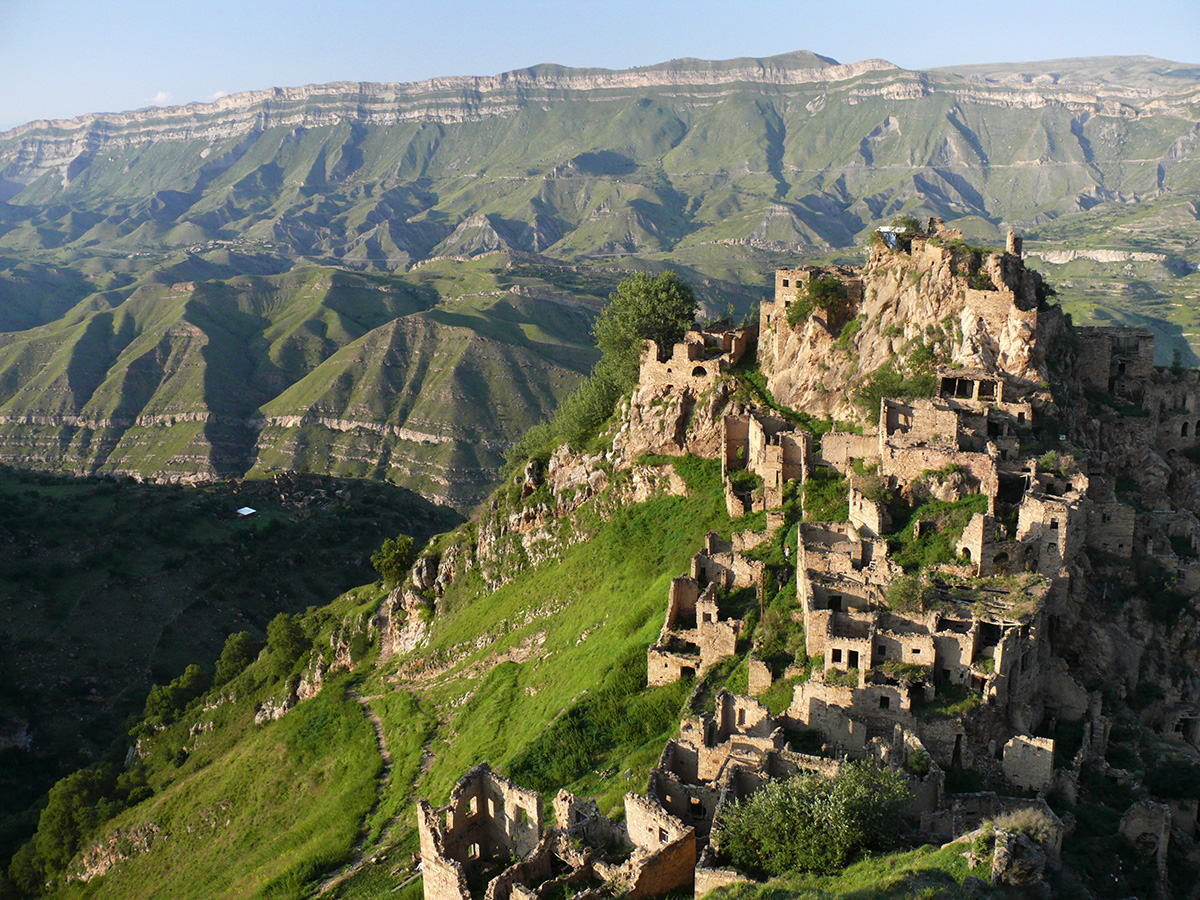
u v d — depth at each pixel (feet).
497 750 375.04
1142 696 283.38
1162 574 298.76
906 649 254.06
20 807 601.21
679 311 549.54
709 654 322.75
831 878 195.42
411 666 520.42
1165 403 377.09
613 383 562.25
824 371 424.05
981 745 242.37
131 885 460.96
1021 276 380.99
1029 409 331.98
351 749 463.01
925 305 385.50
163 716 617.62
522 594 497.87
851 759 238.89
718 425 460.14
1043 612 264.52
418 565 584.81
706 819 231.91
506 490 561.84
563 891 206.59
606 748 322.14
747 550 366.43
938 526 297.12
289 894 350.64
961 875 184.24
